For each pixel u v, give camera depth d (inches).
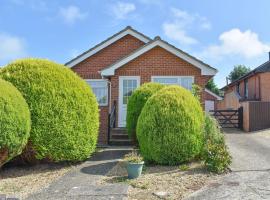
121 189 165.9
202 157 221.3
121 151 283.9
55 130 217.8
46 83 221.1
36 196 160.2
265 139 339.9
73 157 227.0
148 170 207.3
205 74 344.5
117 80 353.4
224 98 812.6
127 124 291.4
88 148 237.9
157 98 225.6
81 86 238.2
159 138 217.0
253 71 598.2
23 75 220.1
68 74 235.0
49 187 175.9
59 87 224.5
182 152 216.4
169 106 220.8
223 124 463.8
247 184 167.9
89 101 241.3
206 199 149.0
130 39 410.9
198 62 344.8
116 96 352.5
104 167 221.1
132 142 300.0
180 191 161.8
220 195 153.3
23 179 196.7
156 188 167.5
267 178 177.5
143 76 351.9
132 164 187.9
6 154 186.1
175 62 350.0
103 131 378.3
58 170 218.2
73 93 229.1
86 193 161.2
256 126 428.8
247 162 216.1
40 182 189.3
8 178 199.8
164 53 351.6
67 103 224.4
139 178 187.3
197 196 153.6
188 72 347.9
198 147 220.5
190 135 217.5
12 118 183.3
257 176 182.1
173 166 215.9
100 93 398.0
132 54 350.6
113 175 197.9
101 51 408.5
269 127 432.5
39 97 216.2
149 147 219.1
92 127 241.6
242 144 302.8
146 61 352.8
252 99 612.1
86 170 214.5
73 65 404.2
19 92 203.2
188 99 226.7
